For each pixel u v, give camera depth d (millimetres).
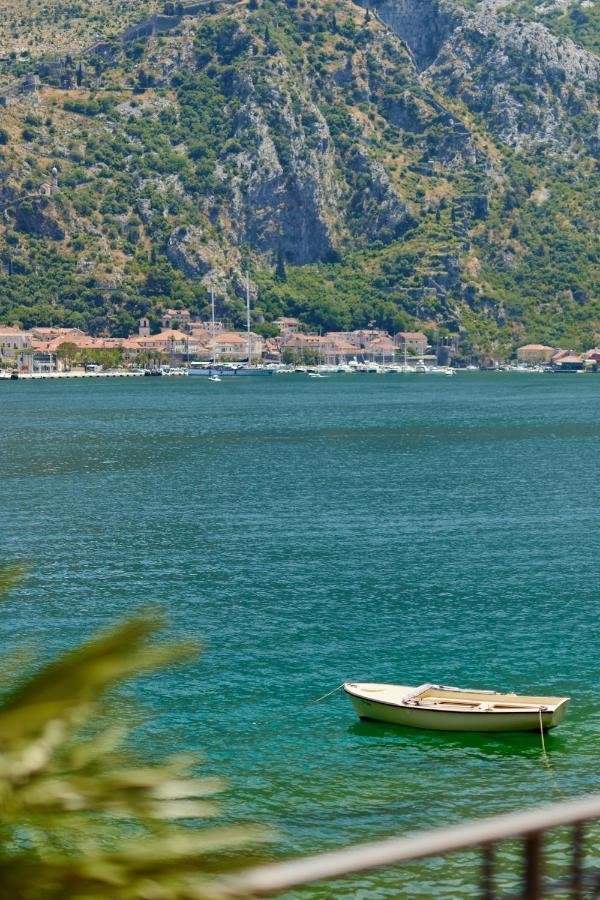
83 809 8602
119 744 9297
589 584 118375
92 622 104750
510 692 84438
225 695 82125
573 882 15062
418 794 66750
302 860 11812
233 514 171750
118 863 8617
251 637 98000
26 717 8484
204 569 128375
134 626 9031
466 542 144875
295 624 102812
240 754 71875
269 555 136750
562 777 68812
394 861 12516
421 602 111062
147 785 9023
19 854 8375
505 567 127875
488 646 95562
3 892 8227
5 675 8852
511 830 13695
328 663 90750
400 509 175125
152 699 80562
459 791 67125
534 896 14422
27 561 10594
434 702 78125
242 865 9234
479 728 74312
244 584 120312
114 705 10125
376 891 53188
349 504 181500
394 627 101625
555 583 119000
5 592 10305
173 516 171125
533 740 73750
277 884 9344
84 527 161500
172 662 9039
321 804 65188
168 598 113750
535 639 97438
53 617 106375
